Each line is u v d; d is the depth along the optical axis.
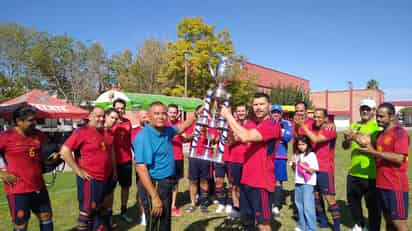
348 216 5.64
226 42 26.17
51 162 3.91
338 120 56.12
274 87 38.25
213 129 4.07
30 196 3.61
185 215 5.80
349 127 4.86
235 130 3.42
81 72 32.56
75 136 3.92
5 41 29.98
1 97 27.50
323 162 4.59
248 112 5.81
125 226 5.14
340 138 23.89
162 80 28.34
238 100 25.48
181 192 7.59
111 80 35.31
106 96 17.81
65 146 3.86
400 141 3.50
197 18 25.75
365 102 4.63
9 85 29.25
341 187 7.86
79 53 32.69
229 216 5.52
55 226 5.07
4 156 3.53
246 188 3.67
